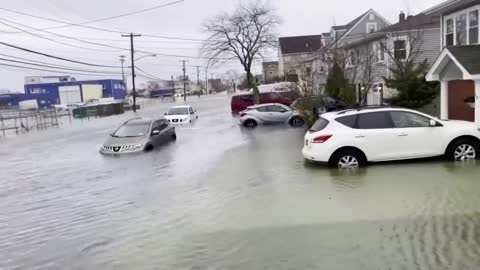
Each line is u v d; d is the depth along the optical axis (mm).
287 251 5969
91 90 97125
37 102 93000
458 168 10352
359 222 6969
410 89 23250
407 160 11586
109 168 14516
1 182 13273
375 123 11336
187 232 7074
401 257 5504
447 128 11227
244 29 53719
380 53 31766
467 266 5125
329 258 5629
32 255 6551
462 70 14500
